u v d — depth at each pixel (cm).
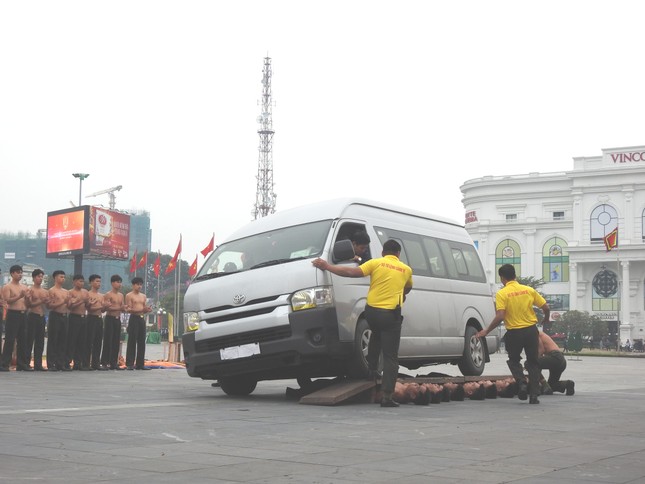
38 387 1122
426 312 1150
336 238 998
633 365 3080
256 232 1080
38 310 1603
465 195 10369
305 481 446
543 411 909
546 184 9756
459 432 684
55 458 505
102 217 5731
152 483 432
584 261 9175
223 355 991
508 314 1041
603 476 483
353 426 707
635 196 9125
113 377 1449
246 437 621
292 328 943
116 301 1761
